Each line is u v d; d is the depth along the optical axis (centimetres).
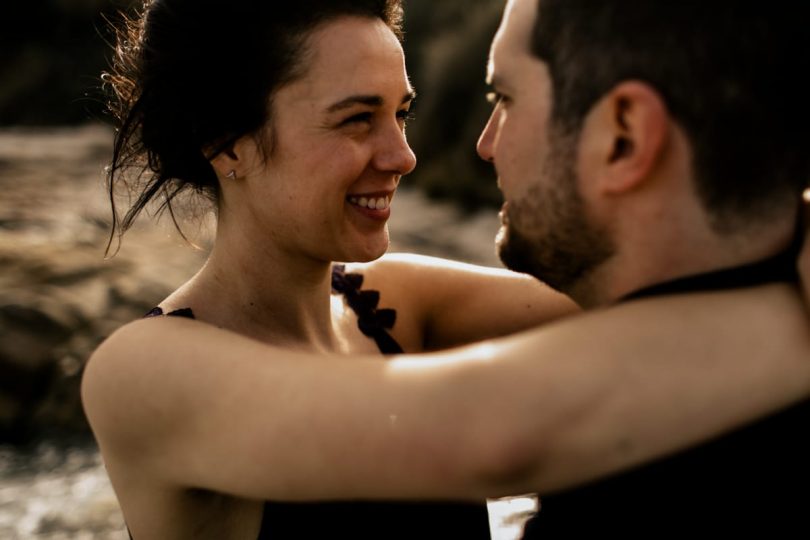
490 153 134
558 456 101
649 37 109
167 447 136
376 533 160
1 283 545
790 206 111
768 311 106
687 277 112
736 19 107
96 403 147
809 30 108
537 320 208
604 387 101
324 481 111
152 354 139
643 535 111
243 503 158
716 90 107
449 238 802
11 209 740
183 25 159
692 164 110
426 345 212
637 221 115
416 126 1103
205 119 160
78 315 520
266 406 118
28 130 1589
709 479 109
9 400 485
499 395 103
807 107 109
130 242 630
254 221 167
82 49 1841
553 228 121
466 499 106
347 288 197
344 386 112
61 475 431
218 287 169
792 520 107
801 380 103
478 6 1132
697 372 102
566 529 116
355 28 158
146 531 153
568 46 116
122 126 170
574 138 117
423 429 105
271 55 155
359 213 165
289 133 158
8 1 1859
